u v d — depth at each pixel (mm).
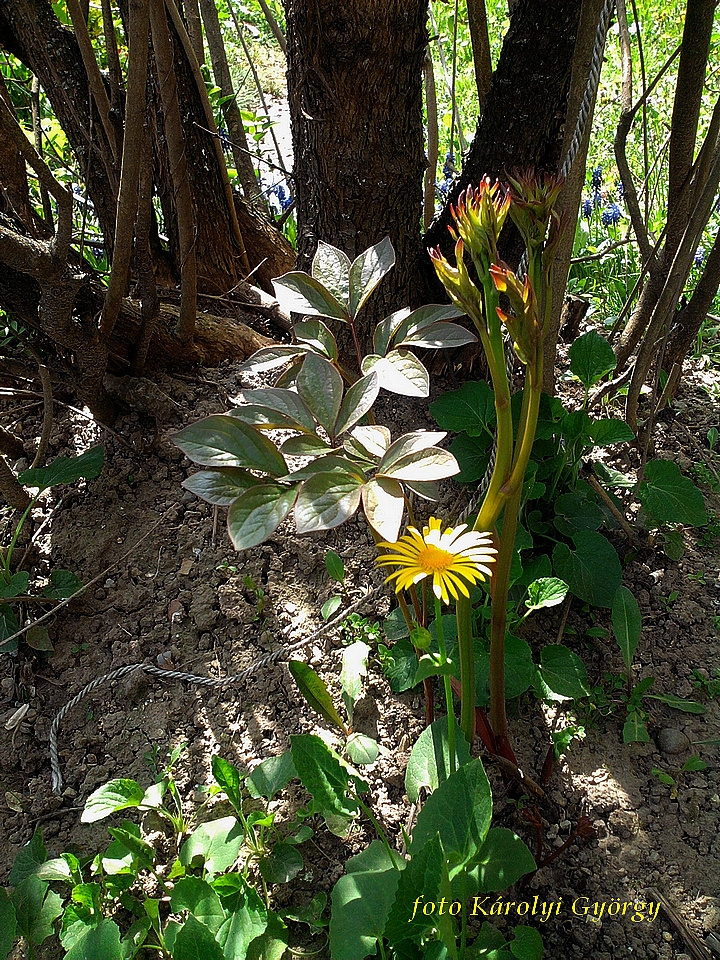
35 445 636
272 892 423
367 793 454
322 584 551
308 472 332
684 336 655
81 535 580
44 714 511
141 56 463
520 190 310
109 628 544
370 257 421
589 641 534
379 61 533
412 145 582
